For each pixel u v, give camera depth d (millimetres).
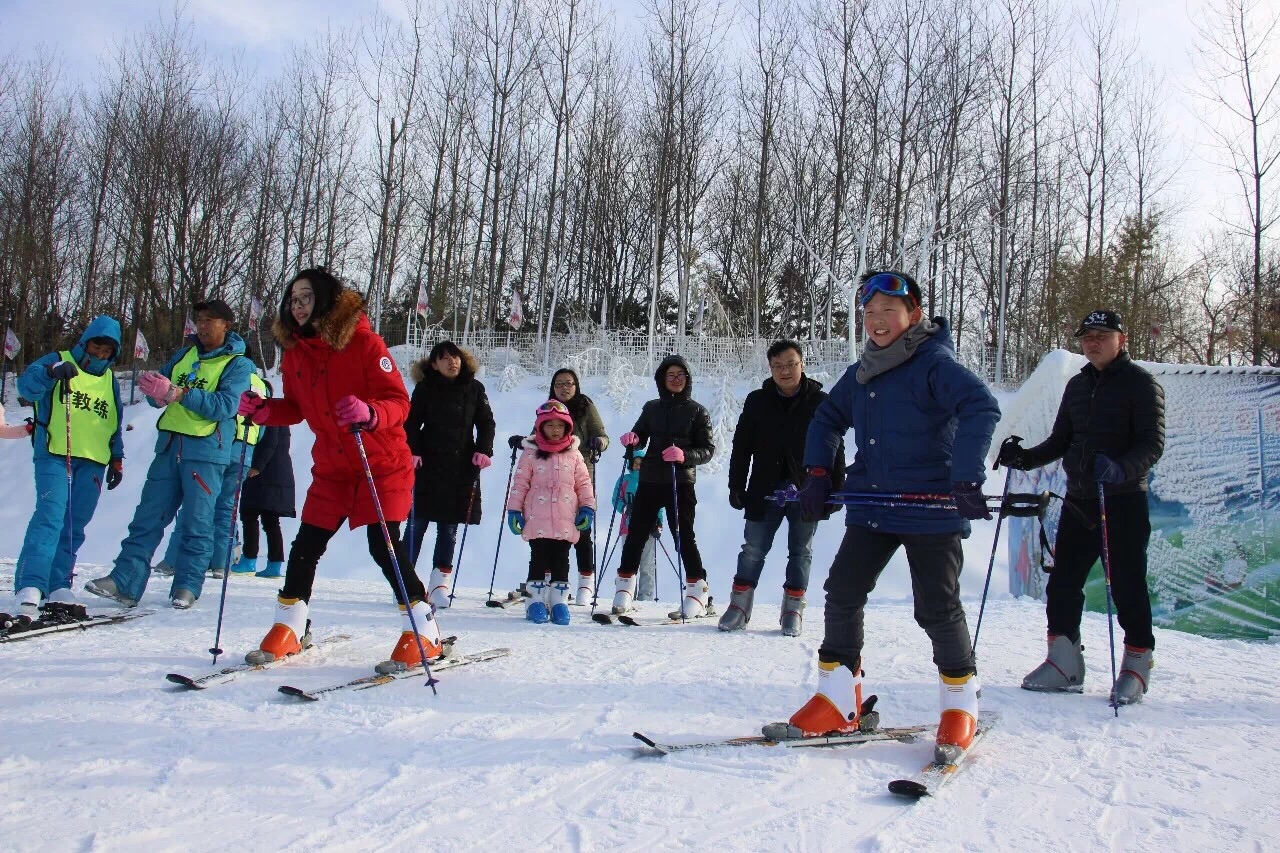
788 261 29625
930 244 21156
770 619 5566
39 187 28953
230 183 29938
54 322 30219
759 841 2162
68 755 2621
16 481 16516
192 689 3369
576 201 28953
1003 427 7113
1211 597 5898
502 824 2221
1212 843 2223
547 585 5348
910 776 2656
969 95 22328
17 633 4188
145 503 5195
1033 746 3010
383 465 3730
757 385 18453
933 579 2879
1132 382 3805
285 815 2238
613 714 3211
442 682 3594
